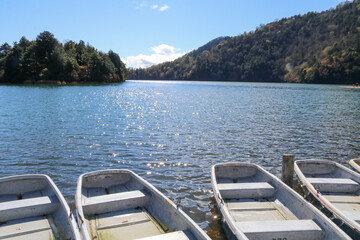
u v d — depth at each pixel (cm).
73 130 2222
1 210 741
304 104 4709
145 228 732
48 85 9925
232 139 2002
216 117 3048
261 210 854
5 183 905
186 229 655
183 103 4647
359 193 999
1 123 2453
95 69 12456
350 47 16512
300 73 18275
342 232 634
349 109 4031
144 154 1602
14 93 6138
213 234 794
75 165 1393
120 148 1714
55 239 682
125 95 6384
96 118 2877
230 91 8694
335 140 2028
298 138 2072
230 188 925
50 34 11588
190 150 1700
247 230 661
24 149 1638
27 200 805
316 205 888
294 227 677
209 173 1315
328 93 7944
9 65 11212
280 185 927
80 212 712
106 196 834
